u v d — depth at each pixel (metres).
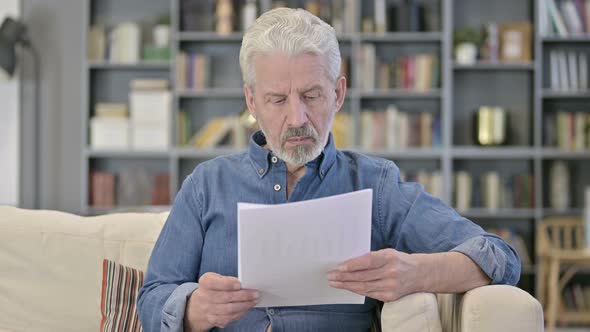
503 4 5.80
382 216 1.78
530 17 5.77
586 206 5.30
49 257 2.18
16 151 5.80
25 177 5.86
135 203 5.71
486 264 1.59
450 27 5.57
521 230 5.74
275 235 1.40
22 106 5.84
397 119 5.61
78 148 5.84
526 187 5.61
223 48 5.87
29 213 2.26
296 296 1.50
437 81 5.62
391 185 1.80
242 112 5.69
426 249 1.72
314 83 1.59
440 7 5.68
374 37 5.62
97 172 5.77
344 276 1.47
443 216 1.74
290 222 1.39
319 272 1.47
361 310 1.75
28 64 5.84
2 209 2.28
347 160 1.83
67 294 2.15
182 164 5.86
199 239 1.77
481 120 5.65
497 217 5.76
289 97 1.59
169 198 5.71
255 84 1.63
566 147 5.58
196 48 5.86
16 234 2.21
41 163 5.86
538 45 5.57
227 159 1.83
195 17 5.75
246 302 1.48
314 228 1.41
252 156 1.79
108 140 5.64
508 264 1.64
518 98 5.81
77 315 2.14
